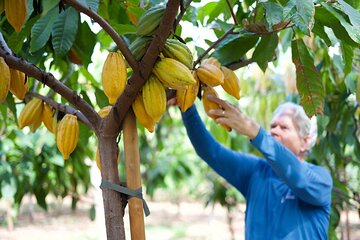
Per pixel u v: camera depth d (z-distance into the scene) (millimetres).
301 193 2088
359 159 2943
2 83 1222
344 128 2781
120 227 1308
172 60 1220
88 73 2230
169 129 6375
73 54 1861
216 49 1611
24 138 3131
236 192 5715
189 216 11977
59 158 3328
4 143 3467
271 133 2436
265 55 1603
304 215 2209
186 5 1298
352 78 2391
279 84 3484
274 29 1477
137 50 1232
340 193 3049
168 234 9609
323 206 2227
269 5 1350
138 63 1220
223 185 5383
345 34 1362
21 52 1742
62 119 1360
